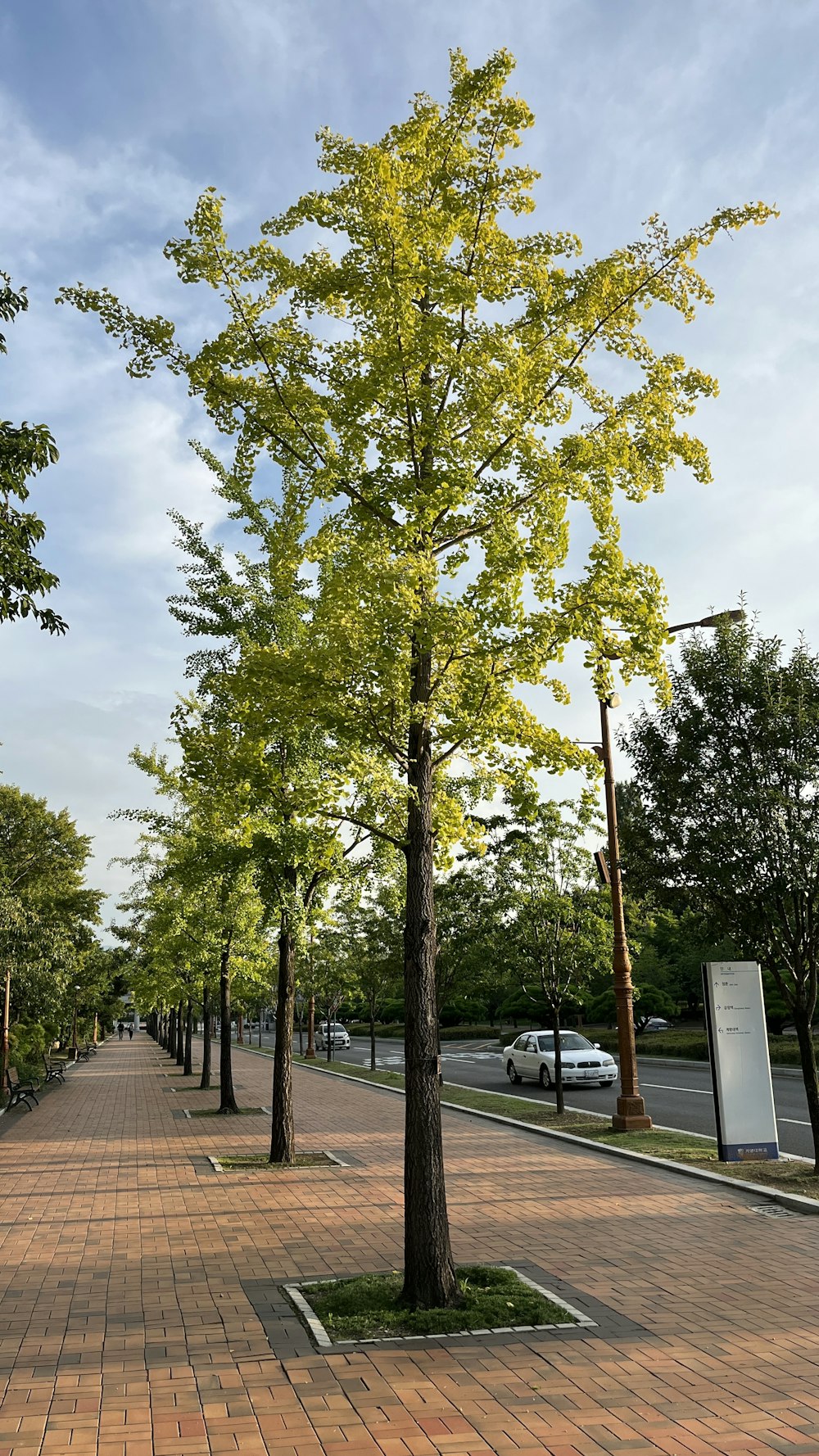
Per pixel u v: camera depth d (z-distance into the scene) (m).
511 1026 59.00
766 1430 5.02
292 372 8.59
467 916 23.47
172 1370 5.93
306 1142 16.36
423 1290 7.02
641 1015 44.47
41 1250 9.05
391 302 7.62
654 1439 4.92
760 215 8.27
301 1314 6.93
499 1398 5.44
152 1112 22.45
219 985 23.50
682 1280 7.71
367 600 7.74
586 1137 15.62
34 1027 39.34
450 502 7.80
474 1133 16.88
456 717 8.11
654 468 8.80
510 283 8.41
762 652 12.83
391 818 8.84
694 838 12.65
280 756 13.19
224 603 14.40
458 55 8.38
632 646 8.20
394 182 7.61
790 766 12.21
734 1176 11.96
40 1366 6.02
